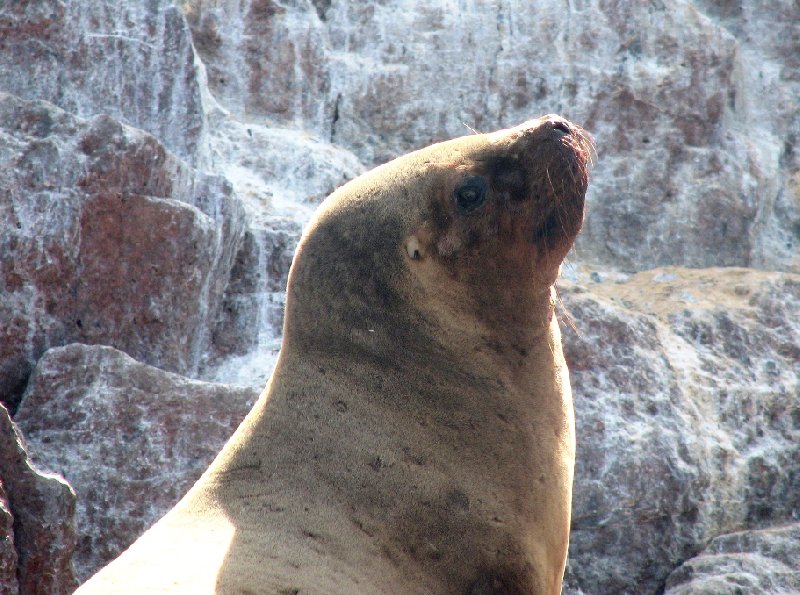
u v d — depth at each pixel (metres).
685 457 38.09
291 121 45.31
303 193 41.66
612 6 47.81
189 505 17.12
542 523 18.66
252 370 35.72
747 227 47.44
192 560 15.45
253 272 37.62
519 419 19.00
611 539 37.03
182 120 39.16
